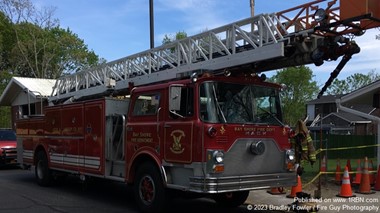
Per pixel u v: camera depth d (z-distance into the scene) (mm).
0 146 16484
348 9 7371
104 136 8898
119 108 9086
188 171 6883
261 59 7633
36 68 43062
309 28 7953
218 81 7086
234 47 8367
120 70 11859
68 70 47094
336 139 22891
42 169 11648
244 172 6949
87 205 8859
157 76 10094
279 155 7488
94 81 12789
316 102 56188
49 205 8844
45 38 45062
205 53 9445
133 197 9914
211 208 8586
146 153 7688
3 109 41500
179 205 8867
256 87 7562
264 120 7492
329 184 11102
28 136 12539
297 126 9156
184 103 7031
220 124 6758
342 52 7574
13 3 43406
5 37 44094
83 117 9695
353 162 19641
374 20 7246
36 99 22500
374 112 30359
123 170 8508
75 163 10000
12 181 12844
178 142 7023
